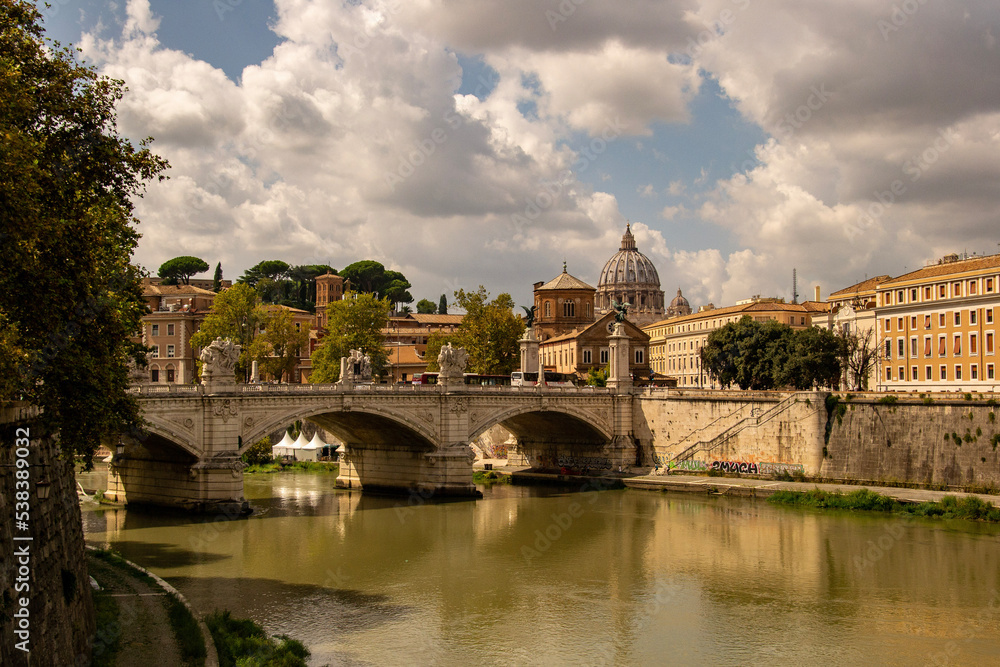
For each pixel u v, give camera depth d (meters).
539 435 124.44
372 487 106.00
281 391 85.50
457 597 57.84
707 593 58.94
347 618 52.94
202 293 181.25
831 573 63.66
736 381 136.00
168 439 78.38
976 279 118.56
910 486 91.38
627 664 46.12
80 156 36.81
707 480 102.62
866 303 151.12
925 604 56.34
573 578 62.81
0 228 27.75
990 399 87.19
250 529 79.00
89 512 85.94
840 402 97.81
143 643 39.91
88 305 39.00
